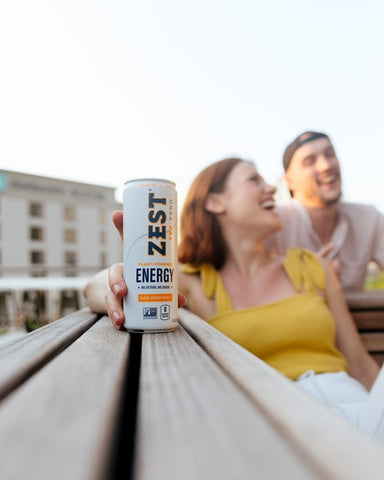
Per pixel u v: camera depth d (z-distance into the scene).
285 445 0.20
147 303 0.65
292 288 1.57
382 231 1.84
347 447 0.19
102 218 30.89
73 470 0.16
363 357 1.60
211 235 1.58
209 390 0.31
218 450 0.20
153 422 0.24
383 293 1.78
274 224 1.63
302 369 1.31
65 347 0.54
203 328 0.73
